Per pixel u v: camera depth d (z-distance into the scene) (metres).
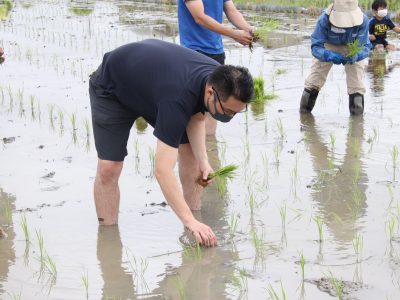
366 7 13.55
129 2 20.19
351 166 5.80
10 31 14.49
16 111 7.54
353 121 6.91
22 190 5.55
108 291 4.26
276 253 4.57
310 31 12.65
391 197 5.23
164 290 4.25
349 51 6.94
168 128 4.43
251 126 6.87
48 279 4.39
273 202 5.23
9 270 4.49
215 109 4.34
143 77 4.54
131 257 4.60
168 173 4.53
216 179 5.64
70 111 7.51
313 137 6.50
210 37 6.25
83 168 5.95
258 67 9.50
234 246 4.67
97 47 11.95
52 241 4.80
